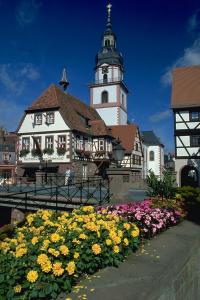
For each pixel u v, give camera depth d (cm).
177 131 2958
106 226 543
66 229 537
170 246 627
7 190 1909
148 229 697
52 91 3588
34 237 479
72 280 414
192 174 4378
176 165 2925
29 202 1480
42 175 2450
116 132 4734
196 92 3073
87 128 3766
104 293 387
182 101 2997
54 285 378
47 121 3403
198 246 699
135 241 582
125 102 5662
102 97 5366
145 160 5969
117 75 5369
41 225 623
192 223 909
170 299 473
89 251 461
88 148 3694
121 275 449
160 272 462
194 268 636
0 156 5578
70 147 3244
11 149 5712
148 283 419
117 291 392
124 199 1230
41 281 384
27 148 3491
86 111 4322
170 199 1034
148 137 6462
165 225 811
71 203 1308
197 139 2895
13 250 473
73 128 3269
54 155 3309
